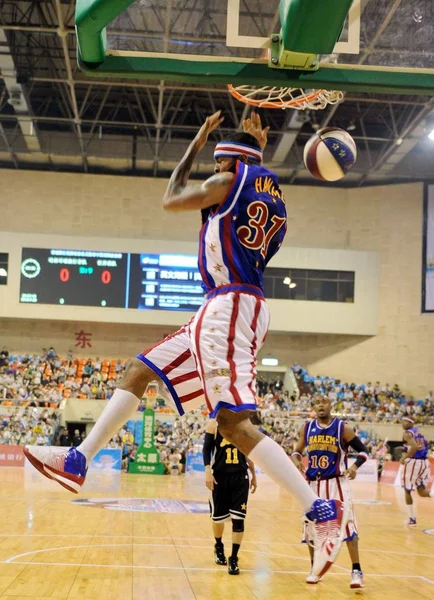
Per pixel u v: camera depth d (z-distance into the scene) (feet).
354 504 56.44
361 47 12.84
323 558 9.63
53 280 101.60
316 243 109.29
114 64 12.84
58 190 107.76
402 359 105.19
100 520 36.83
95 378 103.30
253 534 33.99
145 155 103.76
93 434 10.65
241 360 10.59
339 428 22.94
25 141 99.45
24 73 85.46
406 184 107.86
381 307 106.63
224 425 10.25
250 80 12.92
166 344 11.25
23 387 100.07
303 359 110.42
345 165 15.31
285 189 110.01
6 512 38.47
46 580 19.84
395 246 107.34
